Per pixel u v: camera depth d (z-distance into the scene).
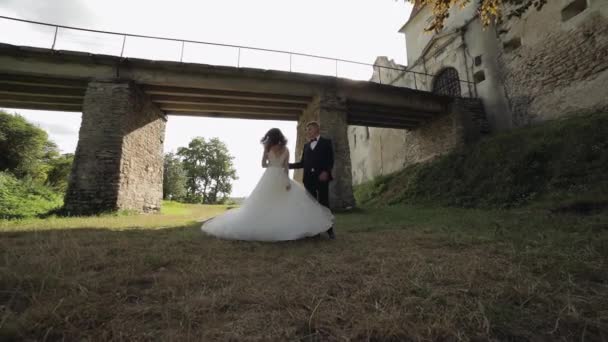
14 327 1.08
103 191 7.84
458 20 13.97
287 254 2.56
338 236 3.65
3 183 7.97
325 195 3.69
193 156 42.72
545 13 10.06
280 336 1.10
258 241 3.19
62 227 4.45
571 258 2.09
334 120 10.46
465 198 8.29
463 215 5.87
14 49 7.76
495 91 11.85
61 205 8.33
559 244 2.60
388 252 2.59
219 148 43.78
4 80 8.24
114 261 2.19
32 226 4.54
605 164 5.94
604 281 1.67
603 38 8.38
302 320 1.21
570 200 5.20
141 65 8.84
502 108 11.55
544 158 7.45
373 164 20.28
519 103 10.85
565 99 9.27
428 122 13.88
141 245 2.92
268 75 9.82
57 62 8.24
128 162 8.57
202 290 1.59
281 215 3.34
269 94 10.61
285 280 1.78
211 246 2.87
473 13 13.09
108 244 2.94
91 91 8.32
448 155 11.69
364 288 1.60
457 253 2.49
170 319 1.22
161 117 11.27
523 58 10.77
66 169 23.20
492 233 3.46
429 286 1.59
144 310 1.30
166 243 3.00
